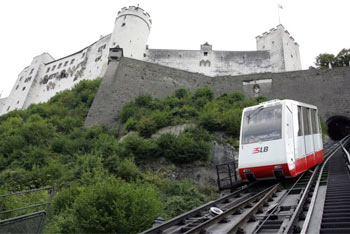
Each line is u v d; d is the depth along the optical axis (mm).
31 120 26438
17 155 16969
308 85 31359
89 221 7203
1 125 25516
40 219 6500
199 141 16984
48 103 36906
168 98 28453
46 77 64500
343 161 13133
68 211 9422
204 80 33281
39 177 13125
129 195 7949
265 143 9680
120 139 21531
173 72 32406
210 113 20375
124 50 48281
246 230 5633
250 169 9648
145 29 52969
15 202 9141
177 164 15992
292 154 9406
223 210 7578
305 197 6848
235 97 27969
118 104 28062
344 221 5074
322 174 10289
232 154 17047
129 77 30234
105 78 30125
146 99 27156
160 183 13906
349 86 30391
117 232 7148
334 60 44844
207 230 5824
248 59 52156
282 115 9914
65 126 24438
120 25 51719
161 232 5789
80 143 18688
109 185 8281
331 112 29703
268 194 8016
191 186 13445
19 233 5914
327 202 6582
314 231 4773
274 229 5320
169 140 16859
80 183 12469
